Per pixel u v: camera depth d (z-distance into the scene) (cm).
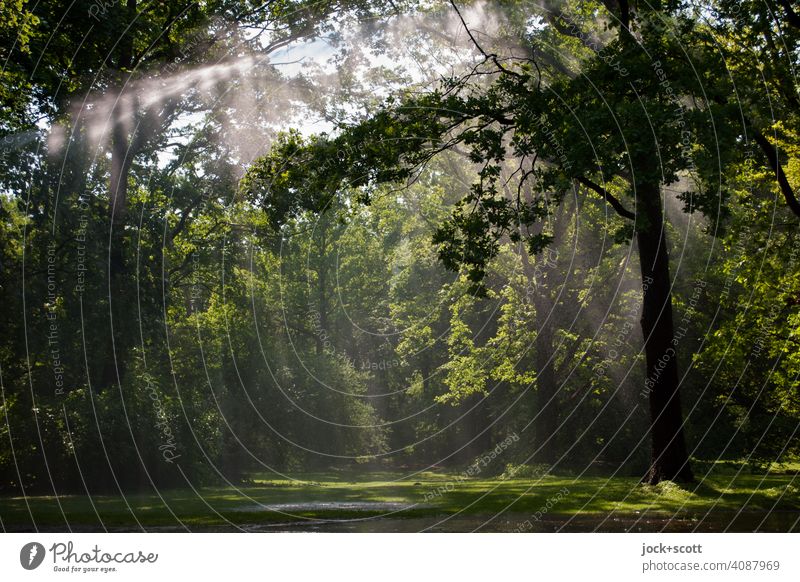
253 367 4588
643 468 3550
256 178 2167
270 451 4578
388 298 6128
